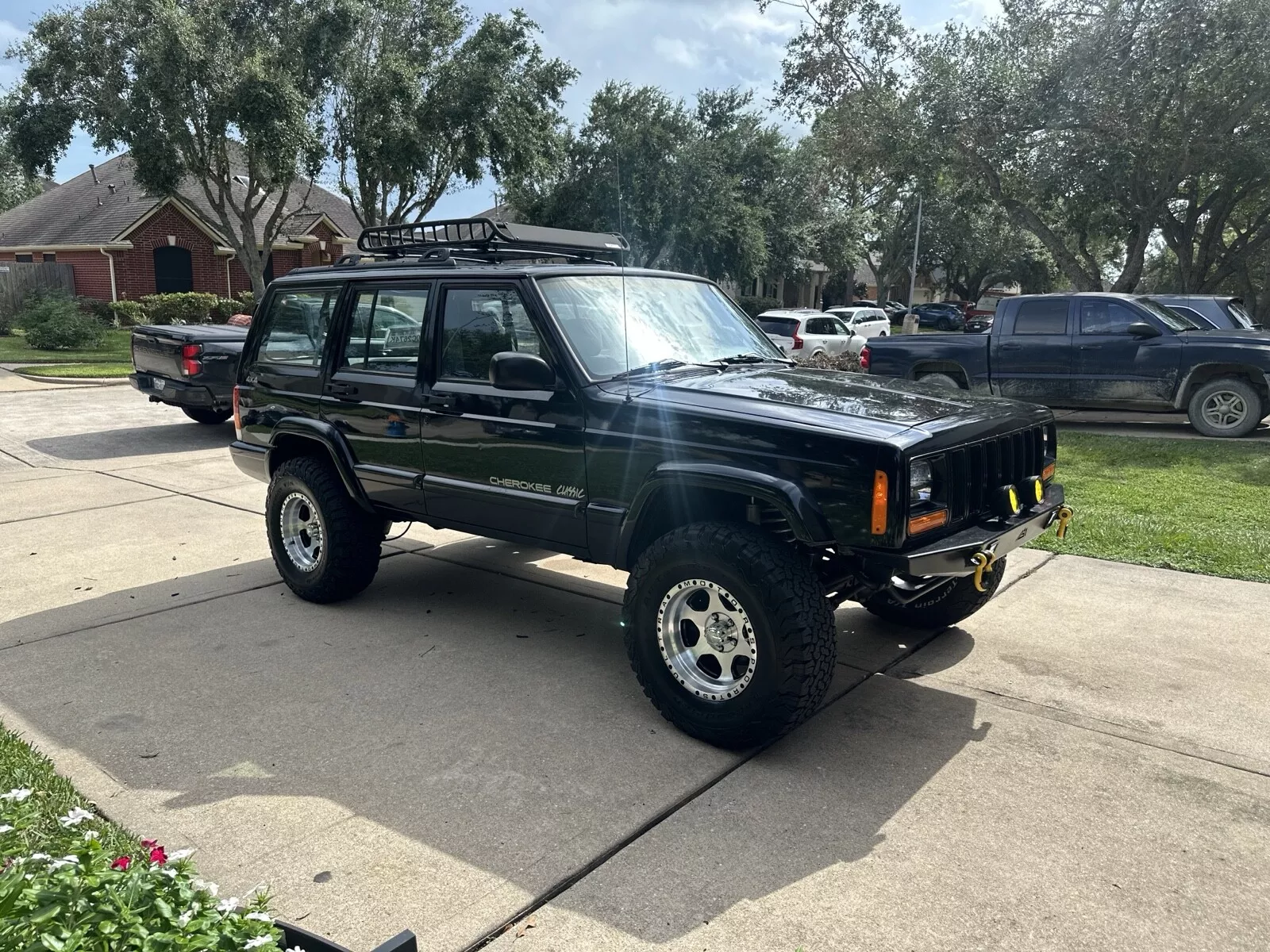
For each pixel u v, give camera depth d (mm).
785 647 3475
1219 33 17375
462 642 4898
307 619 5242
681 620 3857
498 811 3275
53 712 4062
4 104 23062
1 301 27750
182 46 20609
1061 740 3814
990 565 3627
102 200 34062
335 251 37625
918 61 21453
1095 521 7047
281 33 22828
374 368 5051
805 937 2639
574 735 3855
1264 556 6148
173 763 3609
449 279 4633
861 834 3148
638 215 32062
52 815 3152
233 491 8562
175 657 4680
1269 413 10758
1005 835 3146
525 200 33406
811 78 22766
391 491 5000
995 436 3891
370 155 24328
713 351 4770
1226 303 12414
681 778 3508
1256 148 18391
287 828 3160
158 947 1689
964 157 21125
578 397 4109
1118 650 4758
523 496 4379
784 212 38094
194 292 32406
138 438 11531
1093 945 2604
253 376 5781
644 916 2727
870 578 3631
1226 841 3109
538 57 26453
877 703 4172
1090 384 11523
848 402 3877
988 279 71750
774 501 3488
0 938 1666
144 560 6395
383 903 2775
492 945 2604
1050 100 19297
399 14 24812
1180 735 3850
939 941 2619
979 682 4391
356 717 4008
